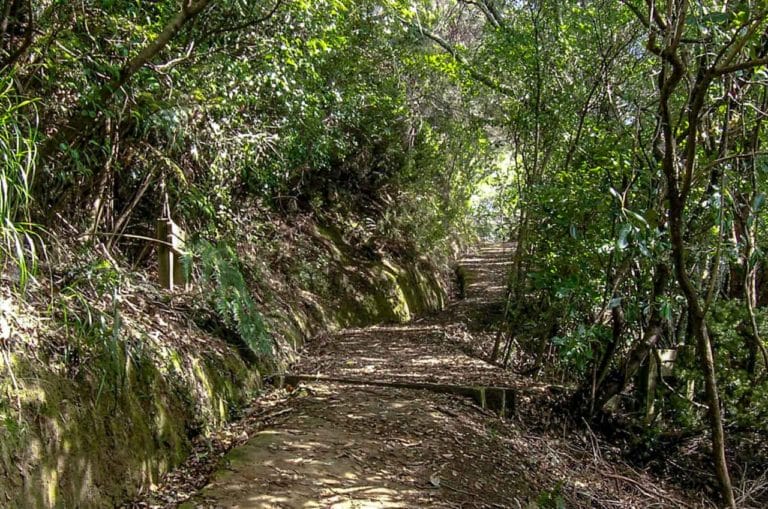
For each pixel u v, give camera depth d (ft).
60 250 10.44
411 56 29.22
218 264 14.08
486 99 29.22
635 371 14.70
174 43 12.80
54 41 9.37
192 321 13.55
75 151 10.14
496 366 20.66
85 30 10.57
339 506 8.59
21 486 6.56
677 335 15.17
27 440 6.87
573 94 20.57
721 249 10.85
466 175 41.06
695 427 13.92
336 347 22.26
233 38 14.40
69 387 8.00
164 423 9.87
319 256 28.50
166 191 15.11
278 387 15.12
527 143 22.63
